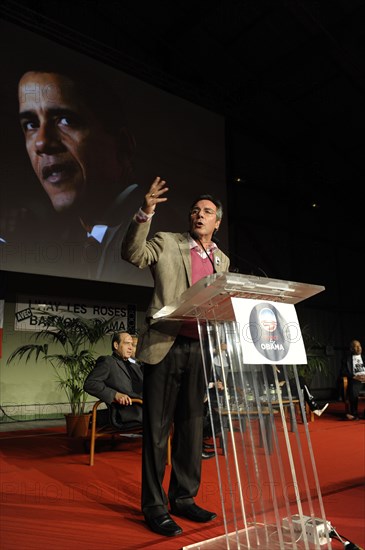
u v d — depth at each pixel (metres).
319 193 11.73
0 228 5.51
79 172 6.28
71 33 7.16
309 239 11.24
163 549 1.49
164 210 7.18
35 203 5.82
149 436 1.83
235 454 1.35
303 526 1.26
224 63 8.86
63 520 1.83
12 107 5.81
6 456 3.47
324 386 10.62
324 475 2.67
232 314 1.40
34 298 6.87
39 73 6.13
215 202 1.91
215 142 8.16
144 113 7.23
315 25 7.83
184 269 1.83
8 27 5.95
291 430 1.36
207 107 9.03
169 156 7.41
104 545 1.53
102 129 6.63
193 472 1.88
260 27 8.09
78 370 4.96
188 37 8.30
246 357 1.22
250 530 1.47
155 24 8.02
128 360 3.87
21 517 1.87
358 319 12.04
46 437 4.66
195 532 1.64
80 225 6.17
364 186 12.24
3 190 5.59
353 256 12.39
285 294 1.44
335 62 8.64
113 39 7.83
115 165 6.68
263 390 1.37
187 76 8.83
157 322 1.79
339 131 10.47
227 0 7.53
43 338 6.81
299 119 10.23
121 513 1.93
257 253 9.91
